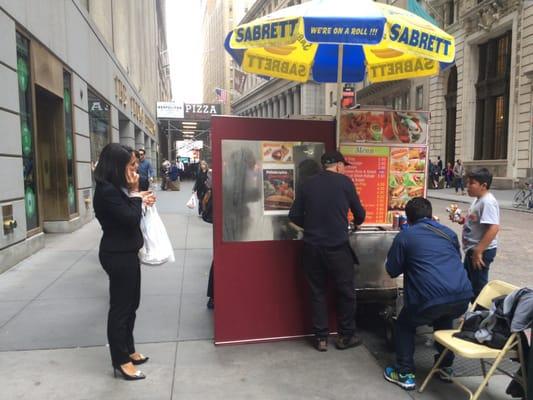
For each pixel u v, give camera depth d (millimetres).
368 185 4414
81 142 11078
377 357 3846
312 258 3838
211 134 3932
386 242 4363
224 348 4008
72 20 10344
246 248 4051
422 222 3490
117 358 3391
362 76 5660
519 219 13891
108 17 16234
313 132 4160
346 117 4305
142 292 5668
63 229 9891
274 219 4109
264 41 3482
